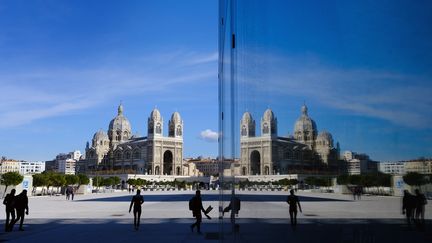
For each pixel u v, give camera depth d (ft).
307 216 10.02
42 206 146.41
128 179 502.79
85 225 79.77
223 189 35.58
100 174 590.14
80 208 136.36
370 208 7.64
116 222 85.97
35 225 79.30
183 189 508.53
